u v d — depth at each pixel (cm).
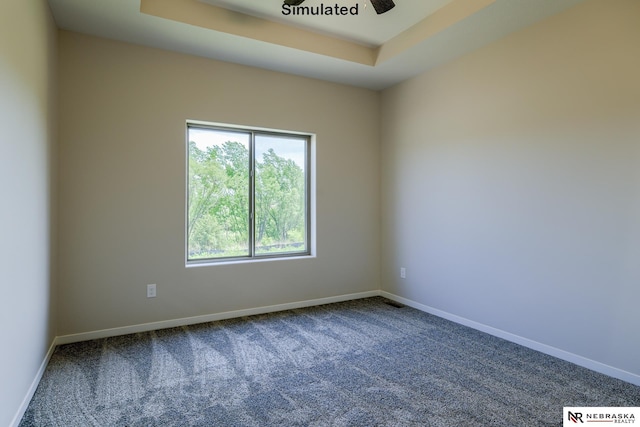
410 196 397
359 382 226
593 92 239
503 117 297
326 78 394
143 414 189
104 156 296
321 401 203
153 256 316
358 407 197
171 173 322
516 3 244
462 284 337
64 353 264
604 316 236
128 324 307
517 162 288
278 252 394
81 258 289
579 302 249
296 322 341
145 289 313
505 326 299
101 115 294
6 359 158
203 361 254
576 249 250
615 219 230
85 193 290
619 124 227
